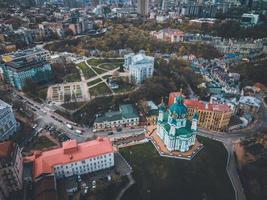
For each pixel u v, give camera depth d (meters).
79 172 153.75
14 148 137.62
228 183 155.50
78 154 151.12
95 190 142.75
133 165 165.75
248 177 156.00
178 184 153.12
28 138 191.25
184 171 162.62
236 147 189.12
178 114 166.75
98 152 153.62
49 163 144.62
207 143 191.50
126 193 145.38
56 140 189.75
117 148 181.88
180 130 172.88
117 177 149.50
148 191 147.50
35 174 139.00
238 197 146.38
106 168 160.88
